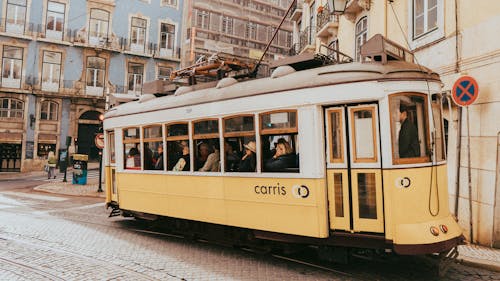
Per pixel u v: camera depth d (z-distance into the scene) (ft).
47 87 92.07
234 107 20.74
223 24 121.70
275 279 17.04
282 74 20.04
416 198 16.28
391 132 16.34
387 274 17.79
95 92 96.78
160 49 104.83
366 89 16.72
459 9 26.02
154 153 25.84
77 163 60.75
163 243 24.13
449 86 26.68
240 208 20.39
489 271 18.35
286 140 19.06
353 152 17.15
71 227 28.68
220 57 26.13
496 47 22.84
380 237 16.30
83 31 95.86
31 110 90.07
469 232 23.91
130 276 17.25
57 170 92.12
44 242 23.85
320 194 17.49
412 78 16.96
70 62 94.32
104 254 21.17
